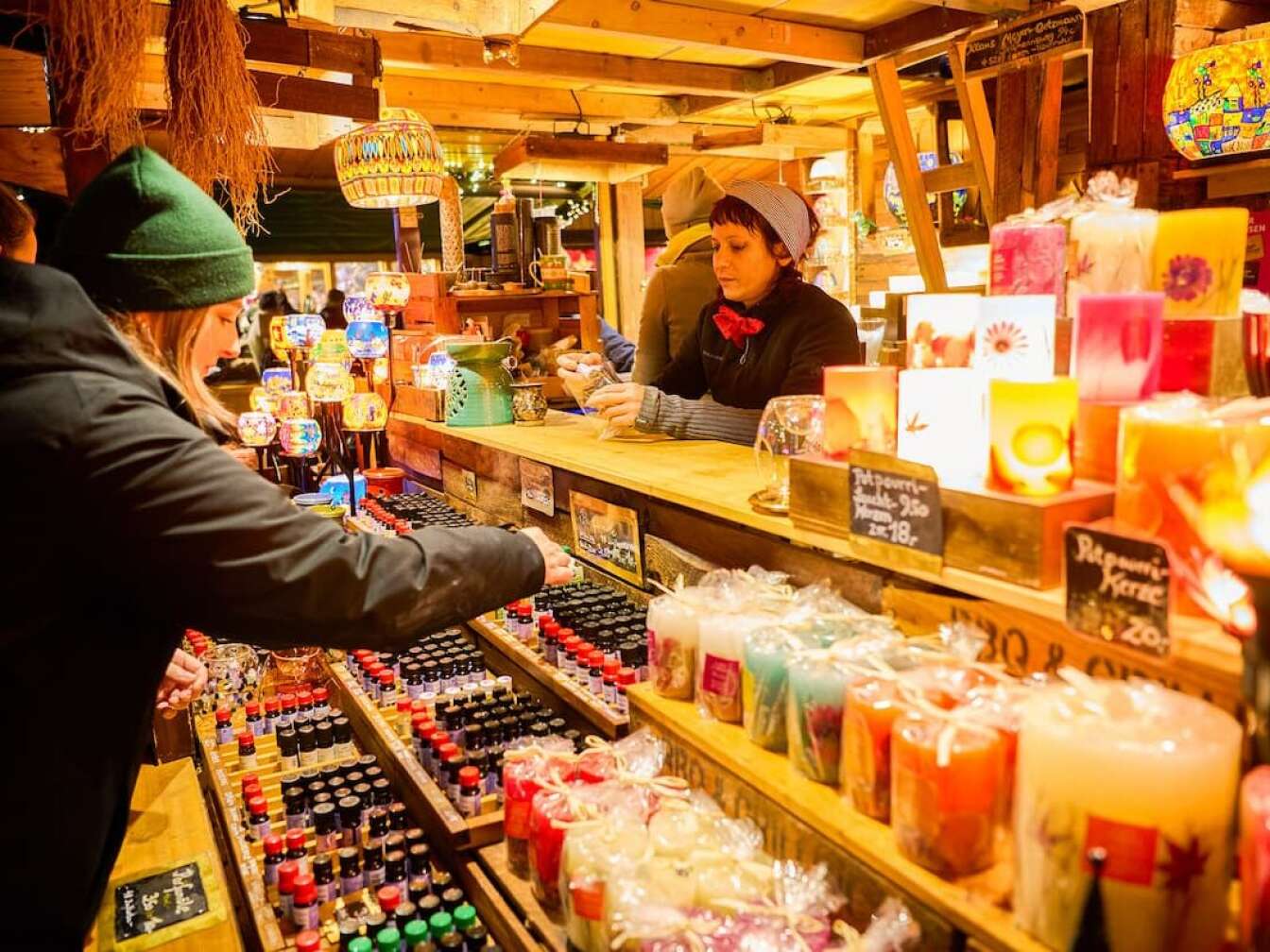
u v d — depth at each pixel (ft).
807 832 4.31
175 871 7.04
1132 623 3.33
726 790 4.87
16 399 3.92
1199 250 3.88
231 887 7.85
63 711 4.19
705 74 17.98
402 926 6.05
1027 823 3.25
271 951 6.24
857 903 4.08
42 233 7.86
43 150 7.66
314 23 10.87
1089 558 3.46
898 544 4.28
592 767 5.51
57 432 3.91
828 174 23.94
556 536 8.98
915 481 4.14
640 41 16.05
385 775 8.16
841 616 4.82
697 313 12.39
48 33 7.50
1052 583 3.72
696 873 4.51
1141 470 3.39
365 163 11.94
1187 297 3.92
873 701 4.02
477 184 27.32
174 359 4.88
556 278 15.83
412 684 8.42
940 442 4.23
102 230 4.65
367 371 13.80
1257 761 3.04
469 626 9.43
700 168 13.48
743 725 5.01
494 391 10.61
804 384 7.95
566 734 6.94
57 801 4.20
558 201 28.53
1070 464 3.75
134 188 4.66
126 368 4.27
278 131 14.57
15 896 4.15
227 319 5.25
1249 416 3.34
